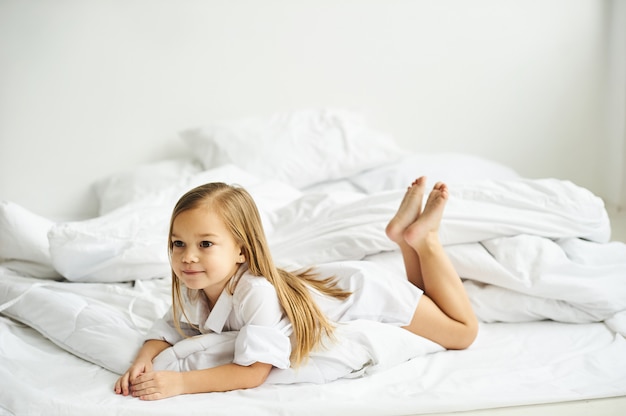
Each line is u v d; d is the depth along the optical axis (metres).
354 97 3.16
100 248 1.96
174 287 1.54
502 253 1.83
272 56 3.06
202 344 1.52
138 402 1.40
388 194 1.99
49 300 1.76
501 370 1.54
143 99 2.98
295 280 1.59
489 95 3.24
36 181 2.94
